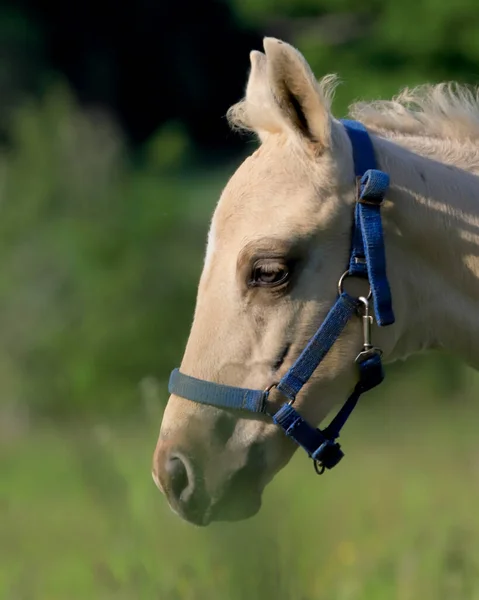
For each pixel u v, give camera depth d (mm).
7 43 54938
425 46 18266
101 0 60531
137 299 25391
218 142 61188
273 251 4680
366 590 7781
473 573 7297
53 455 19047
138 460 8992
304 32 19953
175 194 27719
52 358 25094
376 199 4762
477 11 17797
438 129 5301
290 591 6184
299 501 7738
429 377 24359
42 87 53750
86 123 27469
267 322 4730
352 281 4766
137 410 24547
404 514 10516
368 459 17078
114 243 25641
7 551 11070
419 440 19578
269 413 4746
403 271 4930
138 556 6879
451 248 4961
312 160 4770
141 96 61969
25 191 26172
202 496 4766
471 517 10039
